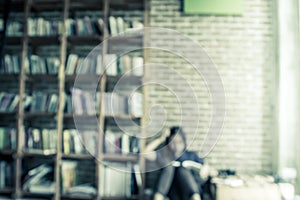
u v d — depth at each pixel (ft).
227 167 12.39
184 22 12.91
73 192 11.34
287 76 12.14
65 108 11.93
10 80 13.07
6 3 12.51
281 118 12.03
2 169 11.77
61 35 12.01
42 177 11.69
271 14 12.84
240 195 10.14
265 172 12.34
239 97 12.61
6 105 12.02
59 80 11.85
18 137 11.64
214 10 12.75
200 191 11.00
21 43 12.32
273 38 12.73
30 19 12.44
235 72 12.67
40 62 12.16
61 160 12.00
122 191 11.27
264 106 12.57
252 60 12.69
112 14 13.08
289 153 11.94
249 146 12.46
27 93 12.94
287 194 10.39
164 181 10.97
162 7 13.01
